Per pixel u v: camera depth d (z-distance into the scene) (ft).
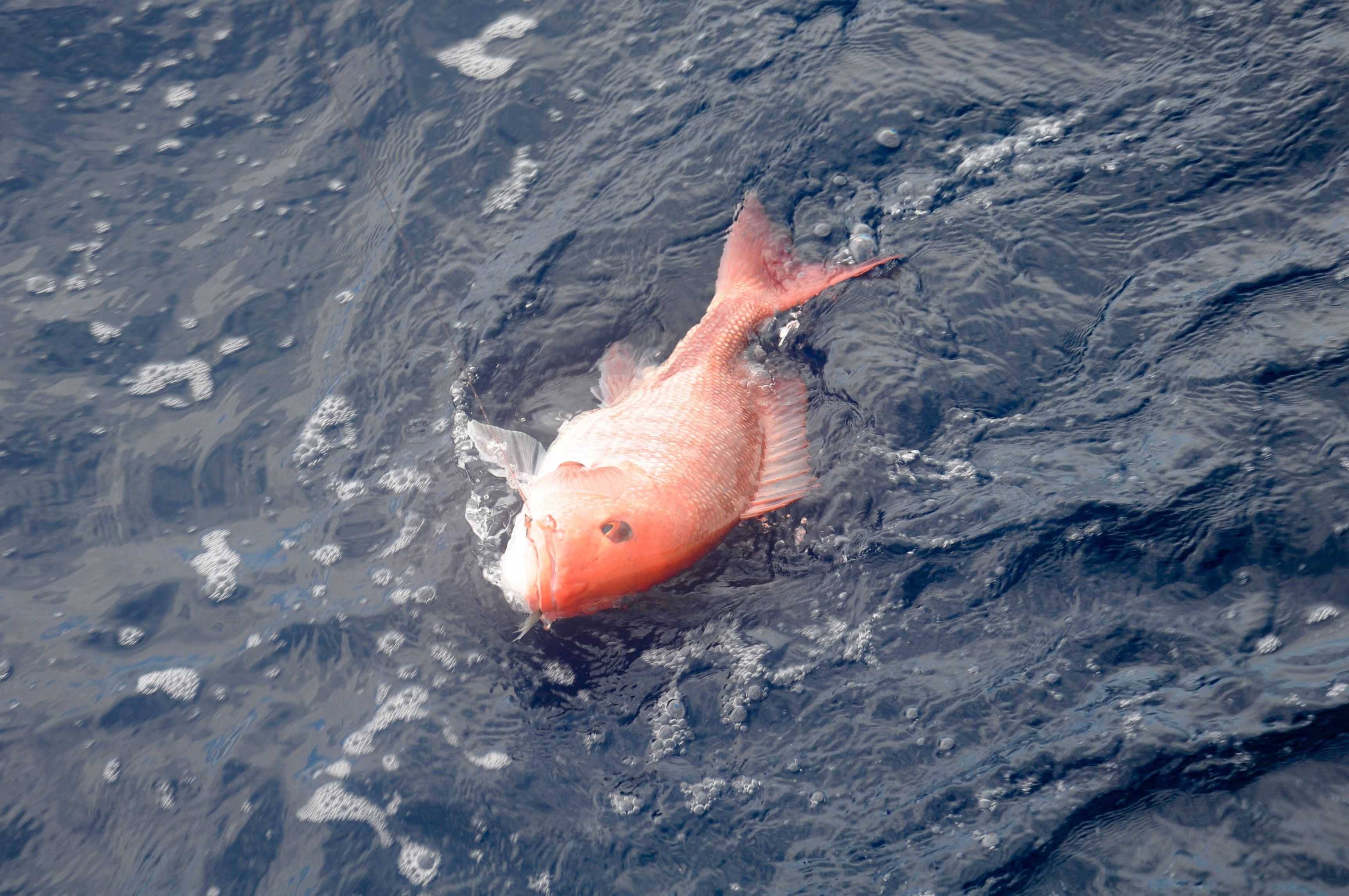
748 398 15.53
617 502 13.24
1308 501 13.94
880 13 21.22
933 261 17.48
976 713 12.82
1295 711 12.21
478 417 16.71
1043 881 11.46
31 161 21.30
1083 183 18.06
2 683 14.58
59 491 16.81
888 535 14.56
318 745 13.55
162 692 14.34
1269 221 16.99
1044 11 20.59
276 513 16.22
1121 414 15.37
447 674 14.02
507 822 12.62
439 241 19.27
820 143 19.36
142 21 23.41
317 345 18.29
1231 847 11.41
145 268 19.69
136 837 12.96
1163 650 13.06
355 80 22.09
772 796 12.48
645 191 19.31
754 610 14.11
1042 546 14.17
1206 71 19.07
